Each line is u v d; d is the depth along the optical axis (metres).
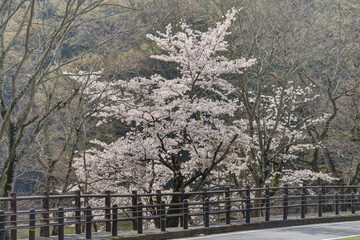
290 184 28.34
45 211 12.03
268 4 25.33
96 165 22.16
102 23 26.22
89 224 12.98
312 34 27.88
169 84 21.28
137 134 22.61
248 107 25.09
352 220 21.70
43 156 21.70
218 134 21.78
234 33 27.08
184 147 22.59
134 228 15.55
